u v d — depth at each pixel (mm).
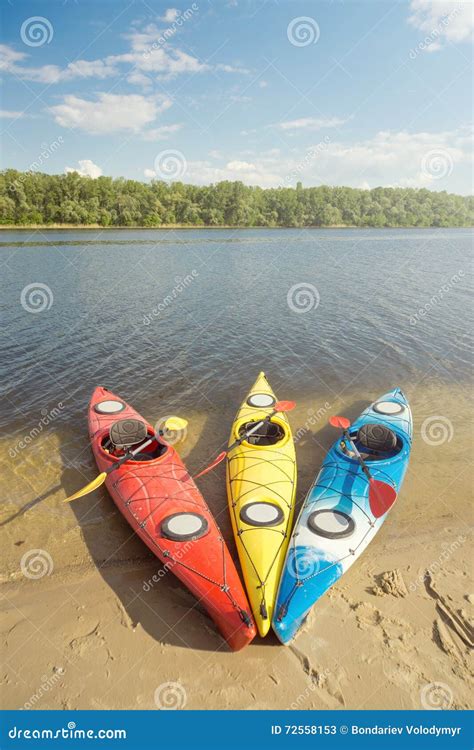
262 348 15156
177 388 12320
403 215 85812
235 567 6379
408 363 13977
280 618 5422
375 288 24219
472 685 5016
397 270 30578
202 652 5406
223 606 5582
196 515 6812
